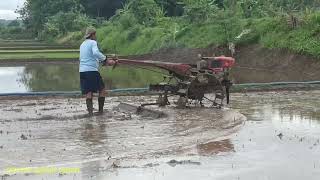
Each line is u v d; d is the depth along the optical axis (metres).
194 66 13.12
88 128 10.30
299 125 10.35
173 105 13.42
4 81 24.45
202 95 12.90
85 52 12.06
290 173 6.88
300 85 17.64
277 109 12.62
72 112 12.61
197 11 40.88
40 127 10.52
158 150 8.26
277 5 38.56
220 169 7.11
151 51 43.00
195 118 11.30
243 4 39.25
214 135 9.36
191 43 38.75
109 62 12.29
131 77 25.98
